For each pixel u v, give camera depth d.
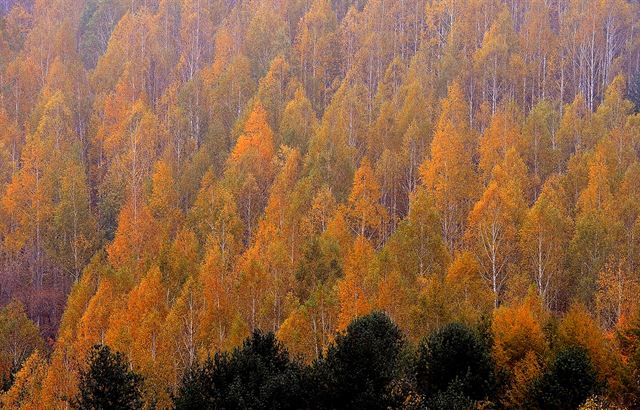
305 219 124.25
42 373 88.88
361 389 58.66
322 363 62.94
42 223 154.25
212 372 67.75
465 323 75.31
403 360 68.38
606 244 104.25
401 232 102.31
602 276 93.25
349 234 114.88
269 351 71.75
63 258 144.62
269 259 108.50
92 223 153.50
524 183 135.75
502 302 103.62
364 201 125.56
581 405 60.78
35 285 147.88
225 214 127.56
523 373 68.50
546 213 106.56
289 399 60.78
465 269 89.25
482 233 110.62
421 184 149.75
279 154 156.88
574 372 63.47
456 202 127.81
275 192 138.88
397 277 86.19
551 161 152.00
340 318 83.75
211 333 91.12
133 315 95.56
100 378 63.94
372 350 60.44
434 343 67.44
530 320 73.50
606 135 147.25
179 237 127.06
